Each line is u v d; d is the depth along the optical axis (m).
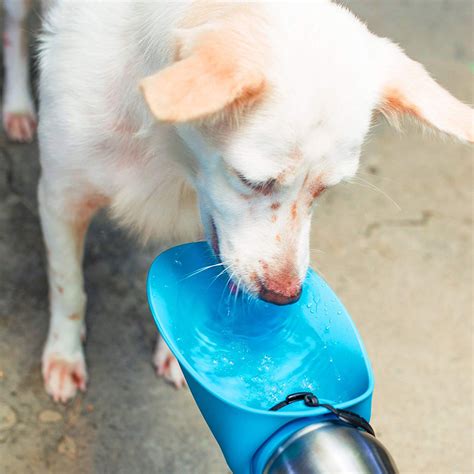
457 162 1.42
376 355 1.15
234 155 0.81
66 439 1.02
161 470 1.01
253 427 0.77
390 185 1.36
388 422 1.09
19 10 1.22
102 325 1.12
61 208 0.99
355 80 0.80
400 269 1.25
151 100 0.72
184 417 1.06
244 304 0.91
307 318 0.89
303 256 0.85
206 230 0.88
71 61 0.93
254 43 0.78
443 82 1.54
